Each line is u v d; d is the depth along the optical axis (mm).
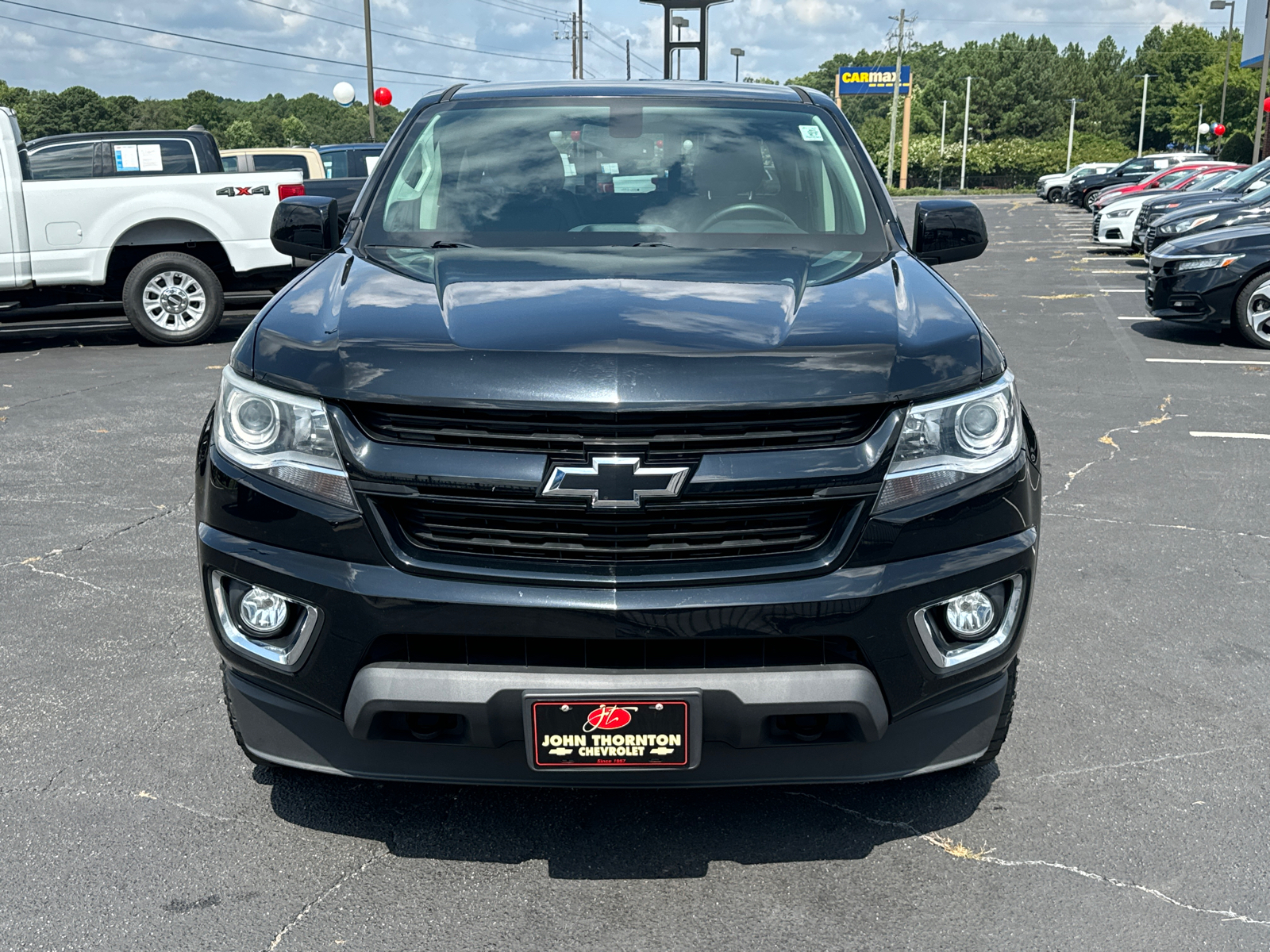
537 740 2295
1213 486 5973
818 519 2326
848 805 2891
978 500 2387
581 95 3900
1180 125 93562
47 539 5066
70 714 3395
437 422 2287
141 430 7309
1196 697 3539
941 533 2355
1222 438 7023
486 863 2637
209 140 11594
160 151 11391
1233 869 2625
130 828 2775
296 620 2414
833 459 2287
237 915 2447
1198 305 10508
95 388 8805
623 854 2676
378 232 3328
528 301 2588
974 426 2406
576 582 2260
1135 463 6441
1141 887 2555
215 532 2469
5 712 3406
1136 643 3965
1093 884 2566
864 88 94000
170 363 10039
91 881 2561
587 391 2236
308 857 2662
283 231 3729
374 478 2291
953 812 2867
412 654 2342
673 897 2514
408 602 2268
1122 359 9875
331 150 16719
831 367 2326
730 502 2260
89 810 2859
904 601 2322
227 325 12711
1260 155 42844
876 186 3543
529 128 3721
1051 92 140000
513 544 2295
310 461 2350
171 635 3998
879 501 2311
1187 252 10547
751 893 2527
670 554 2291
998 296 14688
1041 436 7082
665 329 2406
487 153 3609
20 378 9258
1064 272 17781
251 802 2896
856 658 2332
